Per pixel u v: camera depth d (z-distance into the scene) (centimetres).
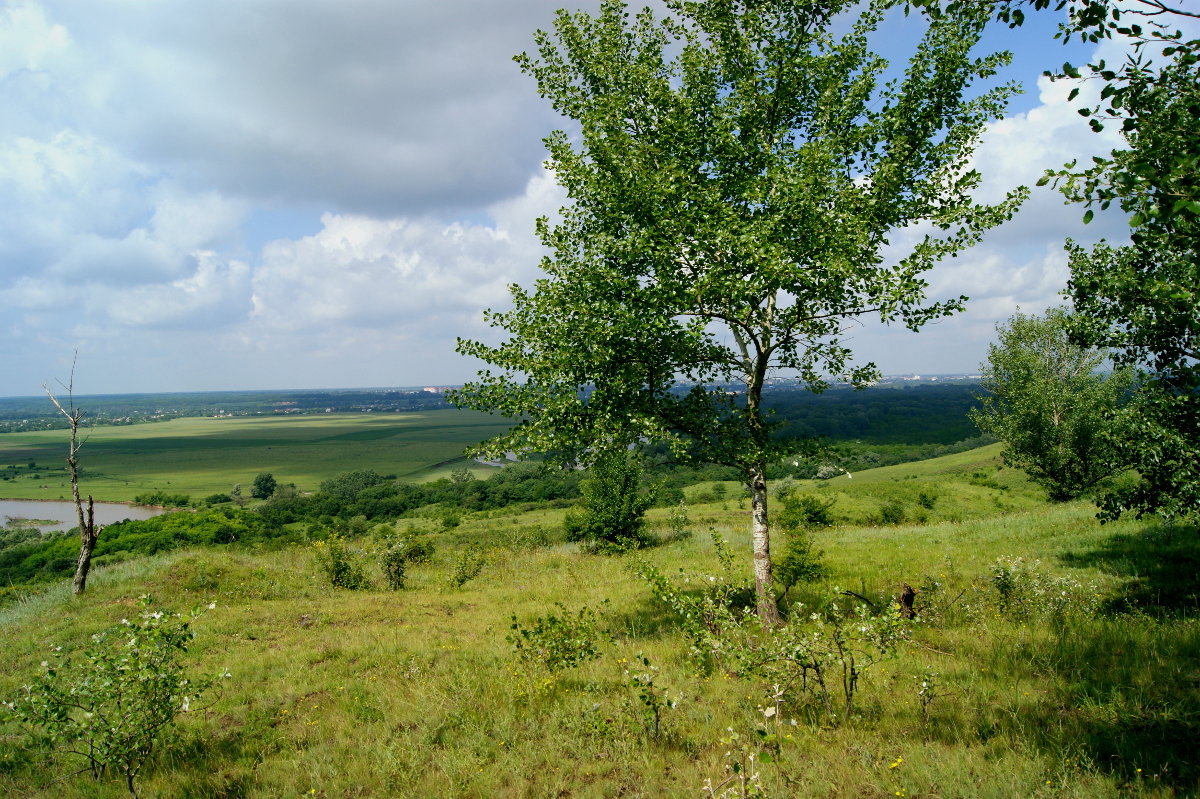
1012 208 939
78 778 756
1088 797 515
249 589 1850
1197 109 451
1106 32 494
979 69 1027
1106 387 2750
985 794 537
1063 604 1055
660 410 1155
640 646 1162
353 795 684
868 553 1975
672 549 2653
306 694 1022
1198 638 826
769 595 1076
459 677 1016
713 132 1119
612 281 1041
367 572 2252
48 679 709
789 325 1073
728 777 602
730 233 953
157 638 738
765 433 1166
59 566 4569
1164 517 861
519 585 2039
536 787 658
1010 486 5053
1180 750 580
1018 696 742
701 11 1142
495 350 1124
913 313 1007
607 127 1107
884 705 785
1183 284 740
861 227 953
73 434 1702
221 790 718
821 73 1105
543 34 1145
